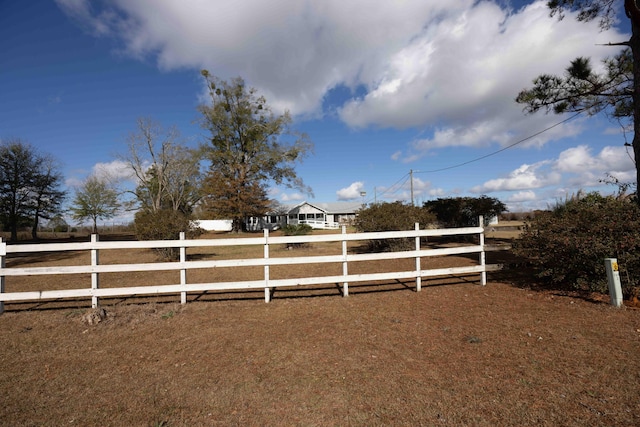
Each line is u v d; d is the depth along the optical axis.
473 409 2.98
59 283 9.62
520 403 3.04
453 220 19.44
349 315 5.92
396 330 5.08
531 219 7.52
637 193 7.43
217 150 42.41
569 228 6.49
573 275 6.88
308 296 7.47
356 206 63.41
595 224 6.18
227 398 3.31
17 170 36.09
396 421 2.86
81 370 4.01
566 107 9.41
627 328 4.73
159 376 3.81
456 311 5.94
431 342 4.56
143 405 3.22
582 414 2.85
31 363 4.22
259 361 4.14
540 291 6.98
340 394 3.31
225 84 42.00
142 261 15.13
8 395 3.44
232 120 42.25
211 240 6.86
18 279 10.37
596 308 5.68
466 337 4.69
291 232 20.83
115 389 3.54
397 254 7.39
